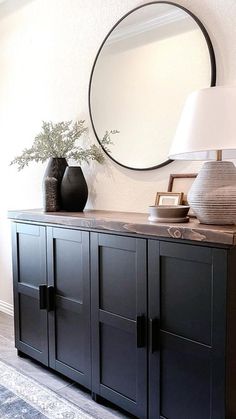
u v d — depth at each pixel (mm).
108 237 1823
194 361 1500
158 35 2104
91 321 1954
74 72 2631
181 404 1561
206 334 1448
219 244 1371
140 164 2225
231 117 1448
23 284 2436
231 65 1813
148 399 1688
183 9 1975
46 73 2846
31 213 2299
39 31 2873
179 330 1545
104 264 1862
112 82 2361
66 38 2666
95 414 1866
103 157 2453
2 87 3295
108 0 2373
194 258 1461
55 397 2016
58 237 2125
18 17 3055
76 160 2580
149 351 1663
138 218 1862
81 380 2047
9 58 3188
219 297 1392
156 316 1628
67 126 2527
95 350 1944
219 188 1526
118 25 2303
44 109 2893
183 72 1996
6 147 3309
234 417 1444
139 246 1674
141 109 2207
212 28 1872
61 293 2145
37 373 2283
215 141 1440
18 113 3146
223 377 1400
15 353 2570
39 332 2326
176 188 2033
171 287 1563
